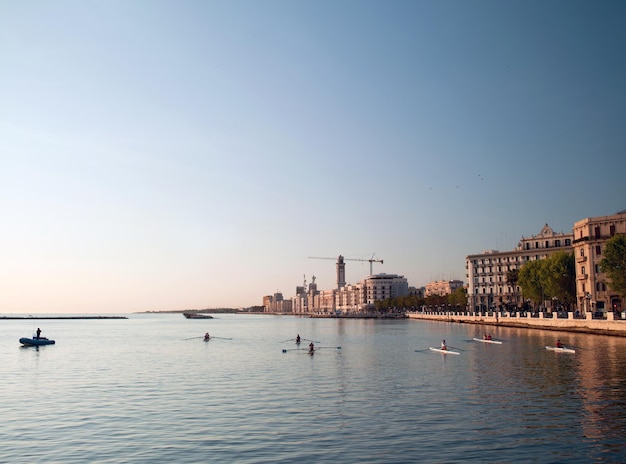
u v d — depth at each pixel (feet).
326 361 243.60
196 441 105.60
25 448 102.94
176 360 260.01
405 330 533.96
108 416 128.26
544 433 108.17
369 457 94.89
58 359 271.49
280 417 124.36
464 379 177.68
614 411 126.21
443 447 99.91
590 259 441.68
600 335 343.87
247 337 463.83
